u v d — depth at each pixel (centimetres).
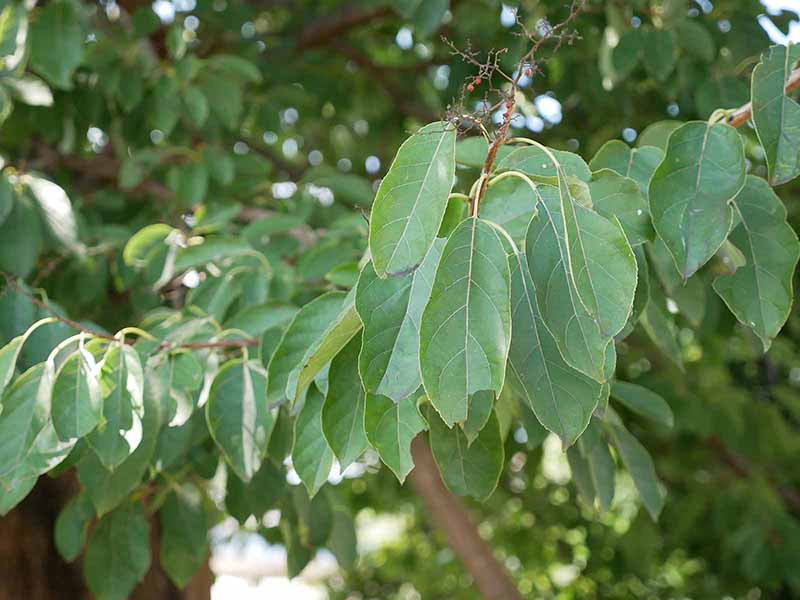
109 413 166
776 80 146
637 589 579
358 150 495
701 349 484
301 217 295
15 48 258
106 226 304
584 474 207
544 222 130
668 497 520
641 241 150
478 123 134
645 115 397
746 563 451
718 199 144
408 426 134
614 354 130
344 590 720
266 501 230
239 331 202
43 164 354
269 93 383
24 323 226
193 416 216
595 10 336
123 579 231
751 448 459
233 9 380
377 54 499
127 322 333
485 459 159
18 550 331
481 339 123
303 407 159
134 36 315
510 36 357
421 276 133
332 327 134
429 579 651
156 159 315
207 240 240
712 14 344
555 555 580
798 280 354
